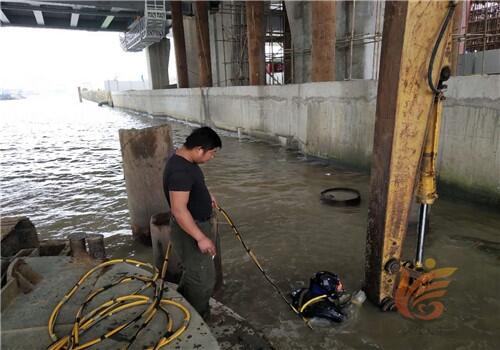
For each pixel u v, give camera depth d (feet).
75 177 28.63
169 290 8.99
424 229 10.90
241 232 17.20
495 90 16.93
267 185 24.26
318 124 29.78
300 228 17.34
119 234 17.49
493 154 17.39
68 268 10.00
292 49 45.60
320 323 10.73
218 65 70.49
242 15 62.64
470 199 18.84
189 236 9.14
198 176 8.97
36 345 7.13
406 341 9.93
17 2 76.13
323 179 25.02
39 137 53.16
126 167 15.57
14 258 9.92
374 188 10.68
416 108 9.63
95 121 76.89
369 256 11.27
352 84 25.62
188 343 7.18
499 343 9.77
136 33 88.79
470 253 14.20
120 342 7.20
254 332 9.63
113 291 8.87
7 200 23.25
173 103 70.08
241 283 13.07
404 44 8.99
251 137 42.42
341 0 40.93
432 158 10.18
